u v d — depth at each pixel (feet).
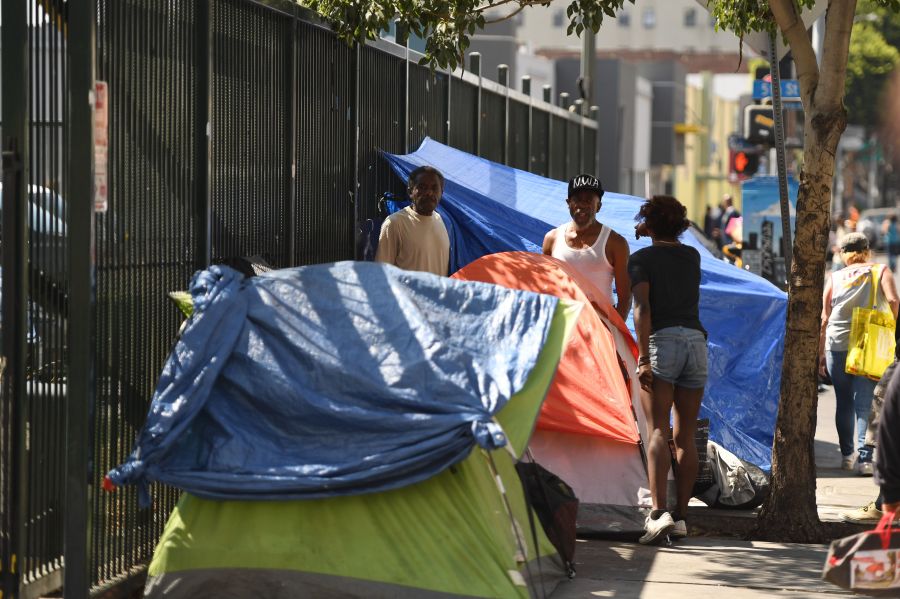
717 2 88.63
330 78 88.17
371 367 52.90
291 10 79.15
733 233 205.05
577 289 73.72
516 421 53.26
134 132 58.59
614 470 72.79
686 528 73.36
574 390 71.77
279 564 52.60
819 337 75.10
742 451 95.55
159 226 61.31
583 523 72.49
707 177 544.62
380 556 52.54
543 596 58.29
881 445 44.50
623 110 392.88
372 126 98.58
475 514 53.93
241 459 52.19
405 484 52.26
